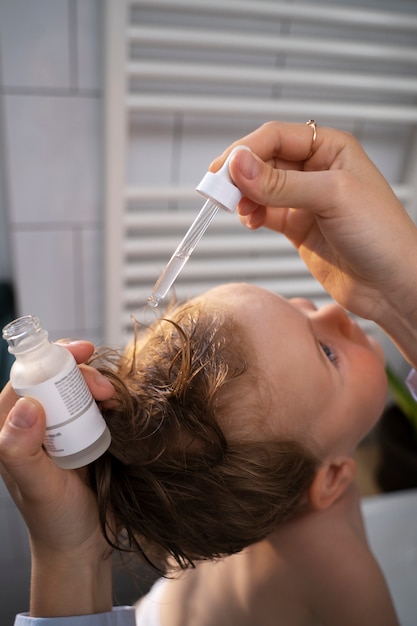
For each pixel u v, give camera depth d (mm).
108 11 1168
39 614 653
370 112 1421
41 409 541
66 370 547
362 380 798
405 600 1067
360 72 1446
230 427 706
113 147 1296
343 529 872
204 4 1223
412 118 1453
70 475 633
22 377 542
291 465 742
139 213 1406
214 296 803
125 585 1148
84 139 1350
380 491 1616
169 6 1207
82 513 643
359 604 842
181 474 693
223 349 722
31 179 1361
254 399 711
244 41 1271
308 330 782
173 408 688
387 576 1110
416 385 843
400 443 1507
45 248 1442
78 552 657
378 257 648
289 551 866
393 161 1590
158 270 1456
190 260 1501
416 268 652
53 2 1214
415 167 1548
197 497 697
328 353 805
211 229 1486
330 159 664
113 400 688
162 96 1301
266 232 1554
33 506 609
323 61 1413
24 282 1469
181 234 1492
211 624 902
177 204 1465
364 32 1409
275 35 1356
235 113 1345
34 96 1286
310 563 853
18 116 1296
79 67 1282
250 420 709
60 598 656
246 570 905
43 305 1508
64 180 1379
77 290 1514
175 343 740
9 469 561
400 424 1564
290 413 731
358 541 877
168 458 694
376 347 886
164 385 707
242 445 706
